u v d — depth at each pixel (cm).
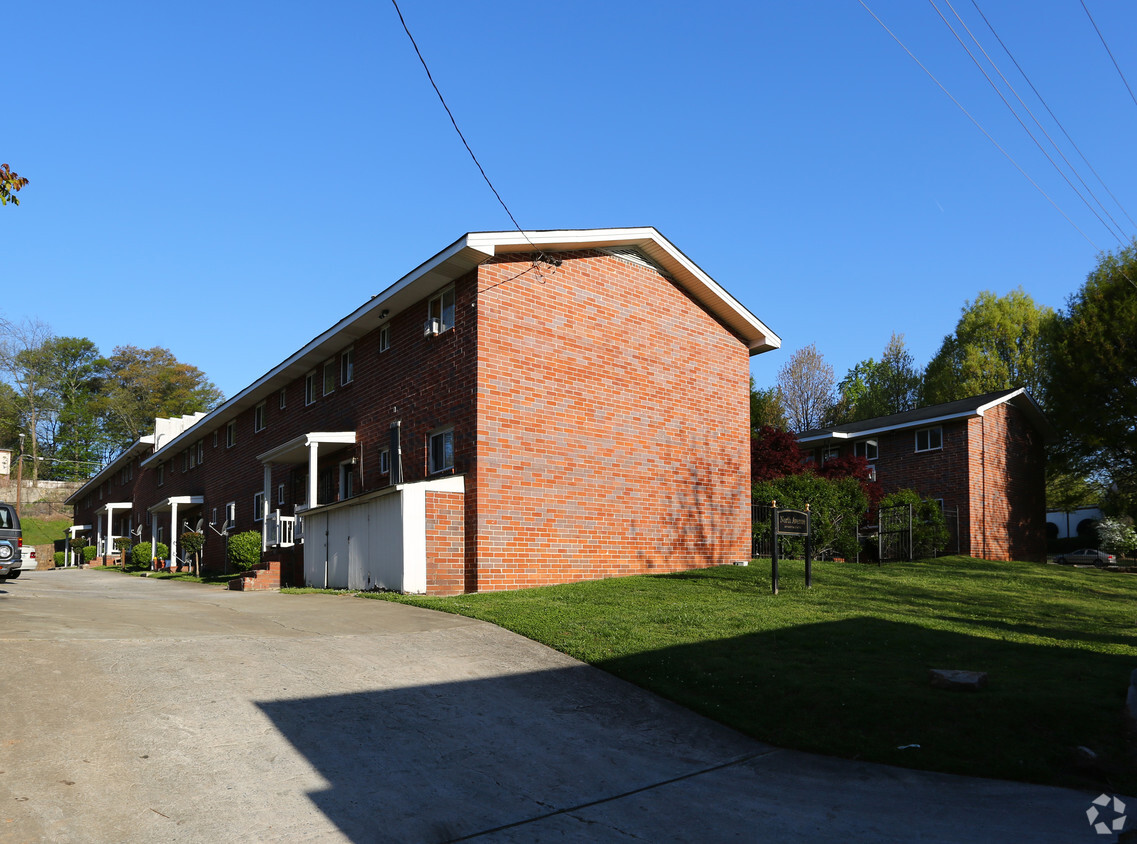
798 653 993
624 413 1903
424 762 666
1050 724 737
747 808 607
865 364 6225
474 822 565
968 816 589
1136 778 647
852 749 722
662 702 855
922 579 1739
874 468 3262
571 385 1809
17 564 1723
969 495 2880
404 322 1967
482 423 1656
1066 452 3488
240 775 611
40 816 523
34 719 678
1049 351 3462
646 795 630
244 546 2389
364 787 608
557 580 1730
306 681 851
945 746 711
